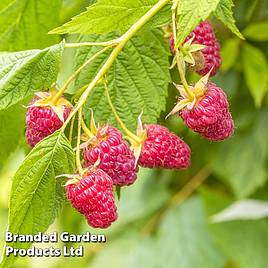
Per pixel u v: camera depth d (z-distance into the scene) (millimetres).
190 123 617
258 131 822
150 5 615
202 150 836
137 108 667
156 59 668
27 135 629
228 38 779
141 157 627
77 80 661
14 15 688
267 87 795
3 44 693
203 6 586
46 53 620
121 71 667
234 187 821
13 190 604
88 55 662
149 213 865
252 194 833
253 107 824
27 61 619
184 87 617
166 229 858
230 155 828
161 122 768
